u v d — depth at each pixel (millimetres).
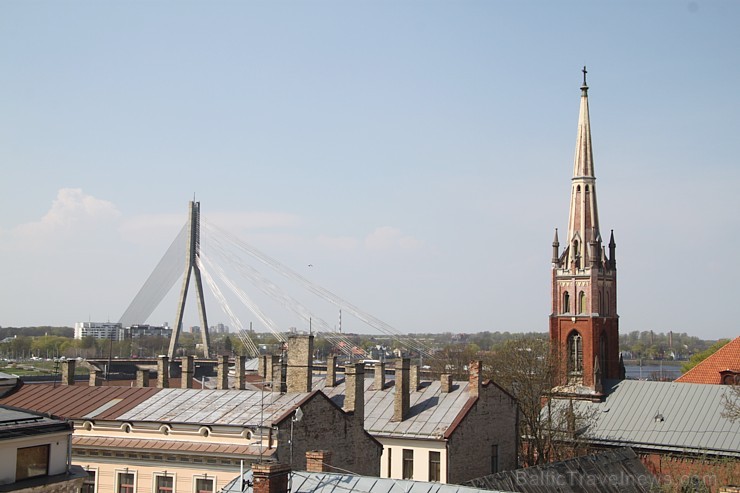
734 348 118500
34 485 46000
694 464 86562
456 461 76688
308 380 66375
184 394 67312
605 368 120000
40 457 47625
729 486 45500
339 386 87438
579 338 119562
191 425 59531
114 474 60500
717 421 96688
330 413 63094
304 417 59750
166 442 59719
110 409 65375
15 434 45719
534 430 100750
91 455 61219
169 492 58875
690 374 119250
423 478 76500
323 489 43344
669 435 97500
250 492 43531
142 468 59750
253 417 59969
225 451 57156
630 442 98312
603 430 102375
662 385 106500
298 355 66875
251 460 56188
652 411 102750
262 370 89312
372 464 68688
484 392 82625
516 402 88750
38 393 71625
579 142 124938
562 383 116125
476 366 81750
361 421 67438
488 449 82438
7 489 44719
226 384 80562
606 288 121000
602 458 64562
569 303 120750
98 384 79812
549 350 118312
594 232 121312
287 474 41469
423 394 84875
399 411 80562
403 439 77562
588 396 109312
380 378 88500
